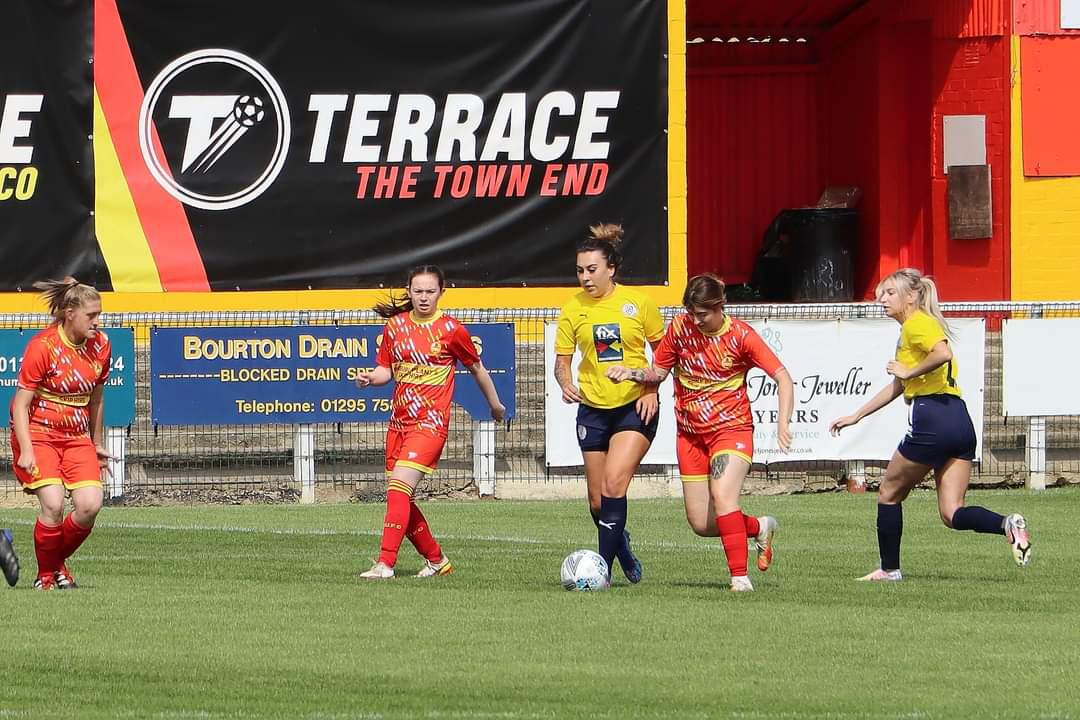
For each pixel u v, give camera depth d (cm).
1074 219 6800
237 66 5728
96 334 3039
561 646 2431
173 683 2161
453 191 5772
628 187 5794
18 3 5644
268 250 5766
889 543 3259
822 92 8462
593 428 3147
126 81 5697
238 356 4962
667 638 2506
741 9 7850
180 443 5144
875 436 5094
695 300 2948
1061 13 6781
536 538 4091
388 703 2036
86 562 3575
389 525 3262
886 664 2305
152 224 5725
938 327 3173
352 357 5003
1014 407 5094
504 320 5100
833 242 7744
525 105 5759
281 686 2131
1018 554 3092
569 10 5756
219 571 3422
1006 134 6806
